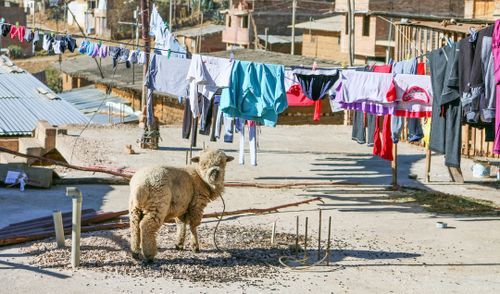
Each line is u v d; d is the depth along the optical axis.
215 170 13.68
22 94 38.03
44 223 15.89
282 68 18.45
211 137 22.58
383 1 56.94
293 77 19.34
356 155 27.52
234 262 13.76
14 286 12.19
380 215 18.36
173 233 15.62
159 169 13.17
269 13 75.00
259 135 31.55
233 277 12.88
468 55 15.71
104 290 12.05
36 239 14.87
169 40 26.28
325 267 13.71
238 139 29.88
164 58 19.88
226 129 22.53
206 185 13.88
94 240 14.90
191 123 22.41
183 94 19.97
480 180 23.52
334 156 27.19
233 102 18.42
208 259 13.87
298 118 41.00
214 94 19.28
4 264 13.27
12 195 19.20
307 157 26.83
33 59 88.62
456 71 16.55
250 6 74.44
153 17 26.97
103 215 16.53
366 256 14.56
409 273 13.53
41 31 20.94
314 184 22.00
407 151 28.42
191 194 13.76
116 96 56.09
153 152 26.44
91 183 21.05
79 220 13.08
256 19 74.50
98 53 19.78
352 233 16.41
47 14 101.44
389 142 21.77
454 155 17.61
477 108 15.63
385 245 15.45
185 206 13.72
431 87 19.09
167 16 93.62
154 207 13.04
